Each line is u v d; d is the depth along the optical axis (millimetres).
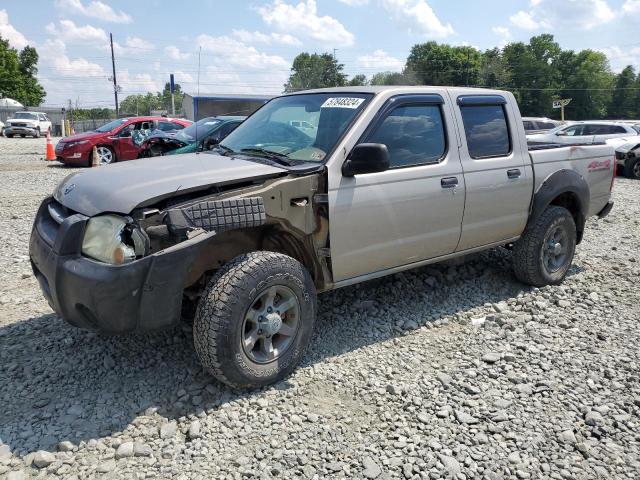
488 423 3256
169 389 3516
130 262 3027
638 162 15867
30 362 3822
